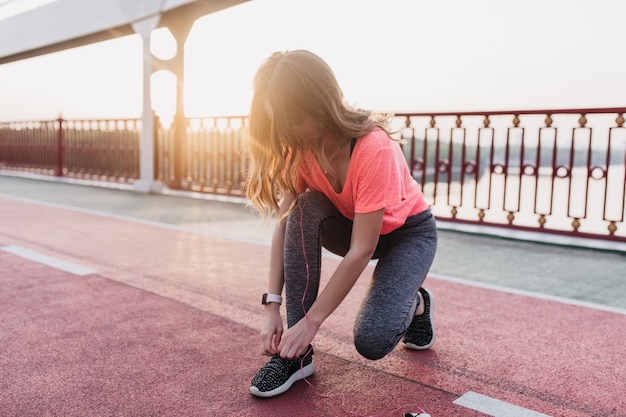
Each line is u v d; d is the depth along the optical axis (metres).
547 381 1.90
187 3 7.58
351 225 1.95
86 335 2.27
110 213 6.10
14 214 5.86
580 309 2.75
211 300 2.81
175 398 1.73
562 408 1.70
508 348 2.21
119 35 9.64
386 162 1.62
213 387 1.82
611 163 4.61
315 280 1.80
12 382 1.82
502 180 5.27
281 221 1.92
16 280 3.13
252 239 4.61
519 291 3.07
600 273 3.55
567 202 4.84
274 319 1.82
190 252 4.02
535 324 2.51
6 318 2.46
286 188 1.76
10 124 13.29
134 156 9.61
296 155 1.66
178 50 8.36
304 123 1.55
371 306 1.74
